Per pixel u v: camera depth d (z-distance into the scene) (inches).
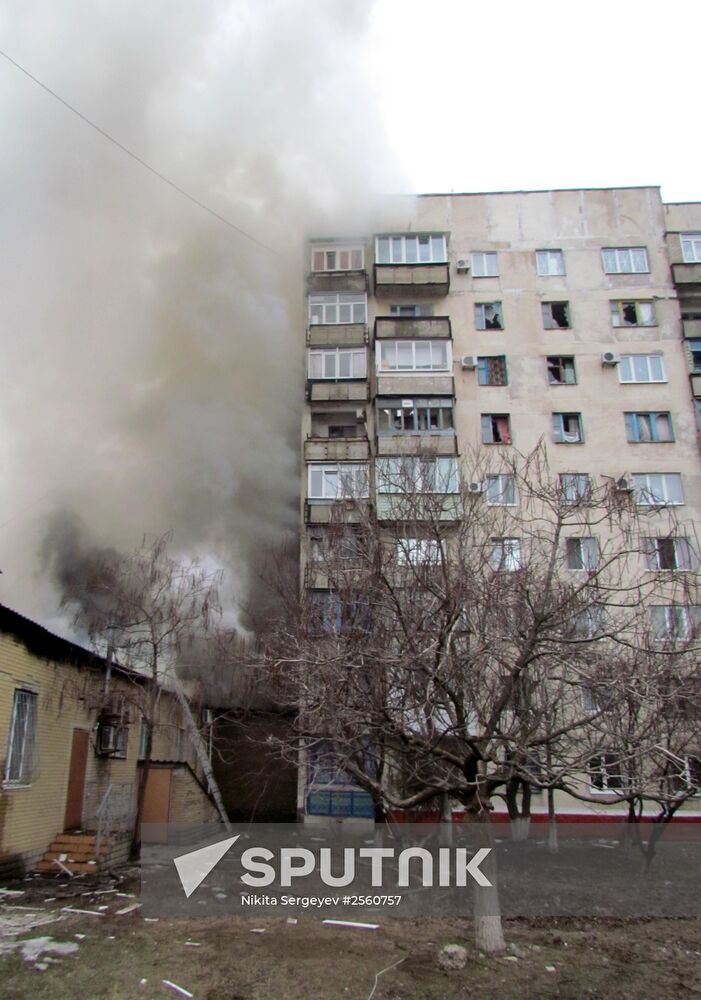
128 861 554.9
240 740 836.6
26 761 504.1
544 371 1015.0
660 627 453.4
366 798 785.6
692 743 436.1
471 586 360.5
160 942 328.8
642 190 1106.7
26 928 344.5
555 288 1061.1
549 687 407.5
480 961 315.6
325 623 462.0
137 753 714.8
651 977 309.1
